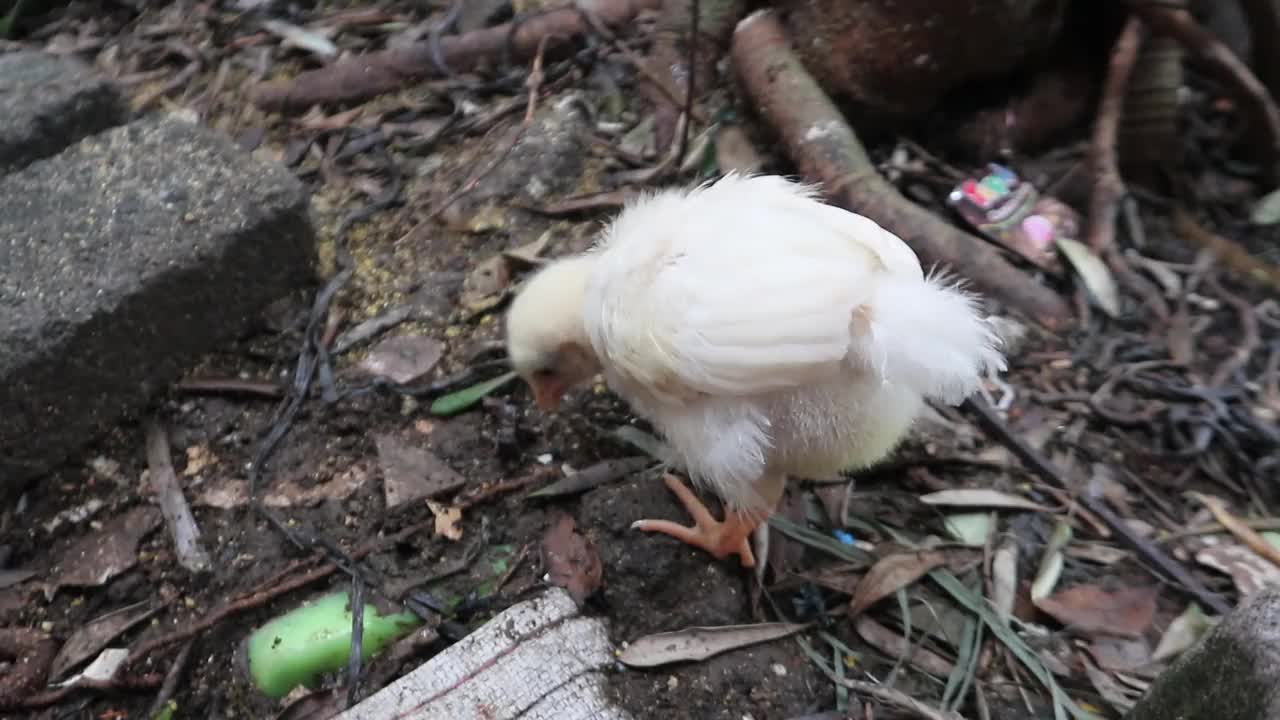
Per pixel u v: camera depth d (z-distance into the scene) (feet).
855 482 1.15
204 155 1.24
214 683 0.97
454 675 0.93
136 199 1.17
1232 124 1.62
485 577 1.03
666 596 1.00
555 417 1.17
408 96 1.59
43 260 1.10
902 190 1.48
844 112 1.51
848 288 0.79
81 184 1.18
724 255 0.83
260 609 1.00
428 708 0.90
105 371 1.09
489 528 1.07
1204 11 1.62
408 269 1.33
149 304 1.10
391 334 1.25
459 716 0.90
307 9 1.76
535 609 0.98
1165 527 1.12
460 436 1.15
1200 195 1.52
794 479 1.14
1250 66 1.59
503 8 1.72
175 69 1.65
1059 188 1.50
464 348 1.24
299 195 1.22
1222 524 1.11
